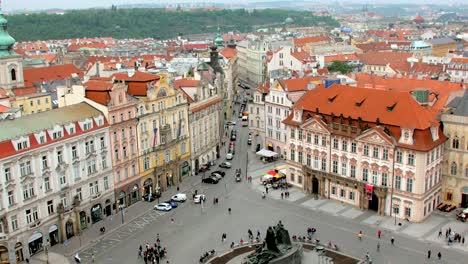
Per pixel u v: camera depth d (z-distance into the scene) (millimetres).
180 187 164375
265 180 161875
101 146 139125
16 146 114812
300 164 157875
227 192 158000
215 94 198625
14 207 115188
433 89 179750
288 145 160750
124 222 138500
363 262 111188
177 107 166750
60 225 127125
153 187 159125
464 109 136375
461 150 136500
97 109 140250
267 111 194375
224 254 116625
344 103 147000
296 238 123250
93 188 137875
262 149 197875
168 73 184500
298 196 152750
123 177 148000
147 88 154125
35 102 197875
